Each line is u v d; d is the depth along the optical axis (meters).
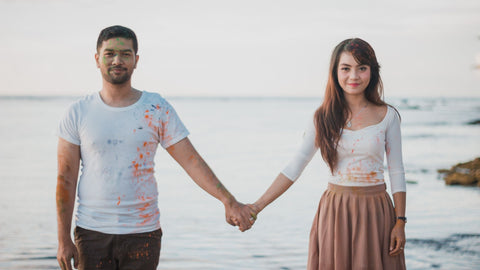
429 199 9.16
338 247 3.12
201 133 27.34
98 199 2.88
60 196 2.93
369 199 3.08
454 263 5.32
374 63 3.12
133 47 2.99
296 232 6.96
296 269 5.34
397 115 3.17
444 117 42.91
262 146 20.64
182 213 8.30
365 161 3.09
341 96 3.18
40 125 31.17
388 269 3.09
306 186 10.88
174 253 5.95
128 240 2.88
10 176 12.82
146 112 2.96
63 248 2.93
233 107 73.94
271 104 93.44
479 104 92.31
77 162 2.97
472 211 8.02
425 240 6.25
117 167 2.89
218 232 6.98
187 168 3.15
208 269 5.34
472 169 12.28
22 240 6.60
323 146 3.16
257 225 7.36
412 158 16.16
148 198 2.95
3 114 43.69
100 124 2.89
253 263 5.54
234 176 12.84
